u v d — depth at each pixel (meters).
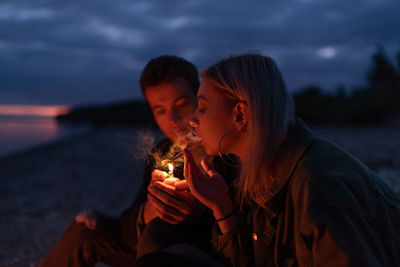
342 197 0.99
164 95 2.03
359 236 0.94
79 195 5.92
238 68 1.24
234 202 1.43
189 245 1.39
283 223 1.18
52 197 5.76
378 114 19.83
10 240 3.48
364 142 11.07
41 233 3.74
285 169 1.16
